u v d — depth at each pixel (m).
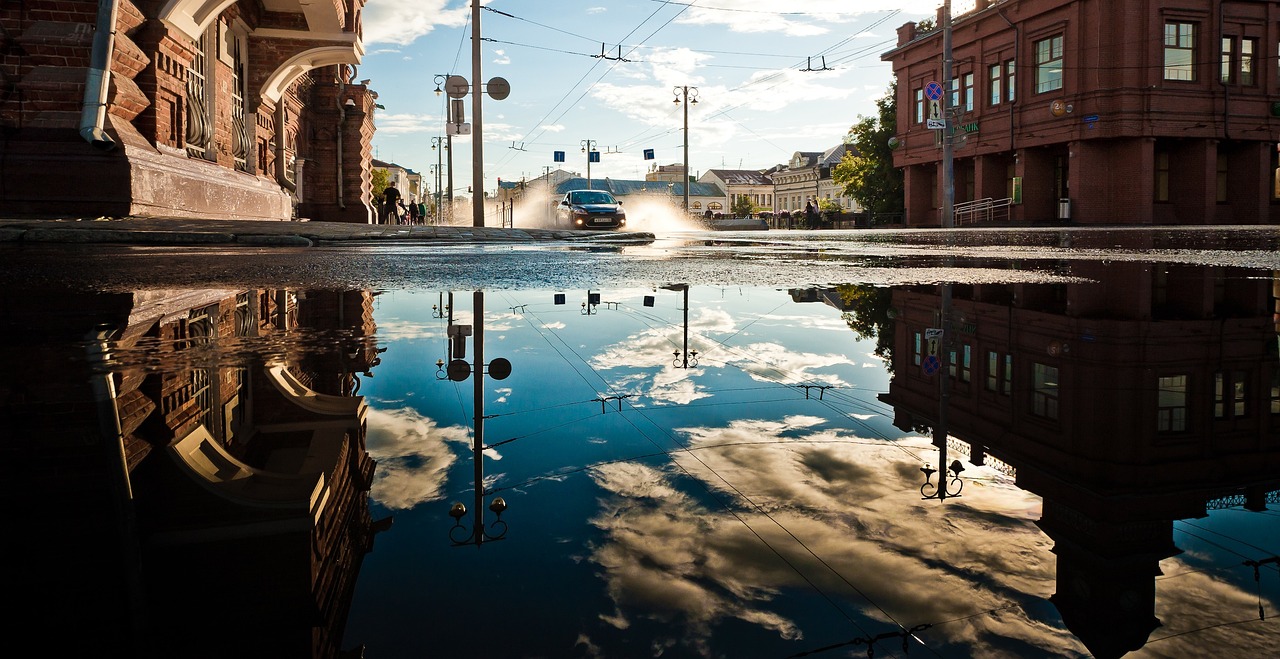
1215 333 2.04
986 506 0.87
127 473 0.94
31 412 1.20
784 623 0.62
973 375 1.60
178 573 0.69
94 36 7.72
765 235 15.97
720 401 1.41
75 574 0.67
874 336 2.20
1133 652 0.56
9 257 4.45
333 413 1.29
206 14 9.35
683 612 0.64
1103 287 3.34
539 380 1.61
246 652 0.55
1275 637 0.58
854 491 0.93
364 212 21.81
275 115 15.58
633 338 2.19
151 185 8.41
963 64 30.03
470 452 1.10
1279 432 1.12
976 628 0.61
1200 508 0.84
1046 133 26.36
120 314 2.32
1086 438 1.12
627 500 0.91
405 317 2.48
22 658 0.54
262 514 0.83
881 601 0.65
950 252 6.96
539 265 4.74
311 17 13.09
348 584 0.68
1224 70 25.06
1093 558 0.72
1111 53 24.33
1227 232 14.47
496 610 0.63
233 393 1.39
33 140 7.74
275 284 3.28
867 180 41.44
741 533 0.81
